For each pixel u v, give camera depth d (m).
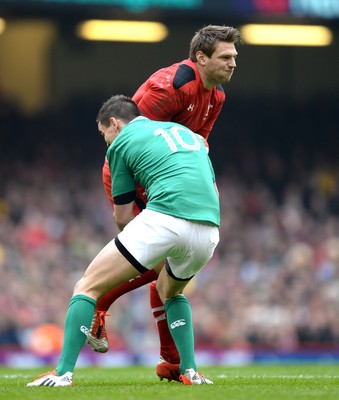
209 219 18.70
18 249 71.38
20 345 59.72
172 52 94.44
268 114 96.38
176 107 21.08
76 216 80.81
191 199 18.61
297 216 86.06
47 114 94.50
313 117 96.88
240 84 96.75
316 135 96.56
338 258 73.94
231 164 94.56
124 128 19.47
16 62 93.88
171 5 63.00
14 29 92.38
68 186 88.50
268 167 94.19
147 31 85.00
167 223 18.42
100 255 18.78
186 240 18.56
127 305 60.88
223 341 61.88
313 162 95.00
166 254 18.61
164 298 20.16
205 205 18.77
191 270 19.23
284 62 96.62
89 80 94.75
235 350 52.25
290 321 64.38
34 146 92.94
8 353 50.38
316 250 76.94
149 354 51.06
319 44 85.56
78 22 77.88
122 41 93.44
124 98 20.08
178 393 16.67
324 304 65.62
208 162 19.42
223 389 17.80
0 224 75.50
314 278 70.44
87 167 92.19
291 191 91.75
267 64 96.62
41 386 18.36
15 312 60.66
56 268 70.00
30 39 93.56
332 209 90.19
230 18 70.12
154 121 19.64
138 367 36.69
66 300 65.19
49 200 83.12
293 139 96.50
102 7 65.62
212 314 63.34
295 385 19.44
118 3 62.78
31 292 63.62
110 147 19.39
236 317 63.75
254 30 81.06
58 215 80.19
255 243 79.25
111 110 19.84
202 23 72.69
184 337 19.91
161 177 18.73
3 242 71.31
